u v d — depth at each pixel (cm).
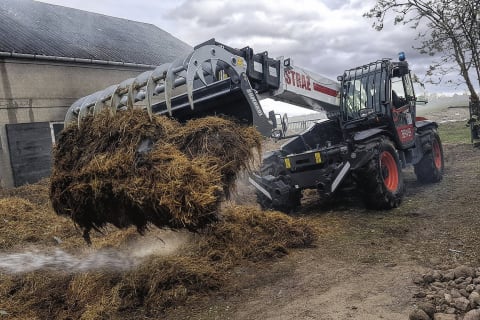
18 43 1123
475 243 425
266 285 383
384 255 421
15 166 1065
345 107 678
